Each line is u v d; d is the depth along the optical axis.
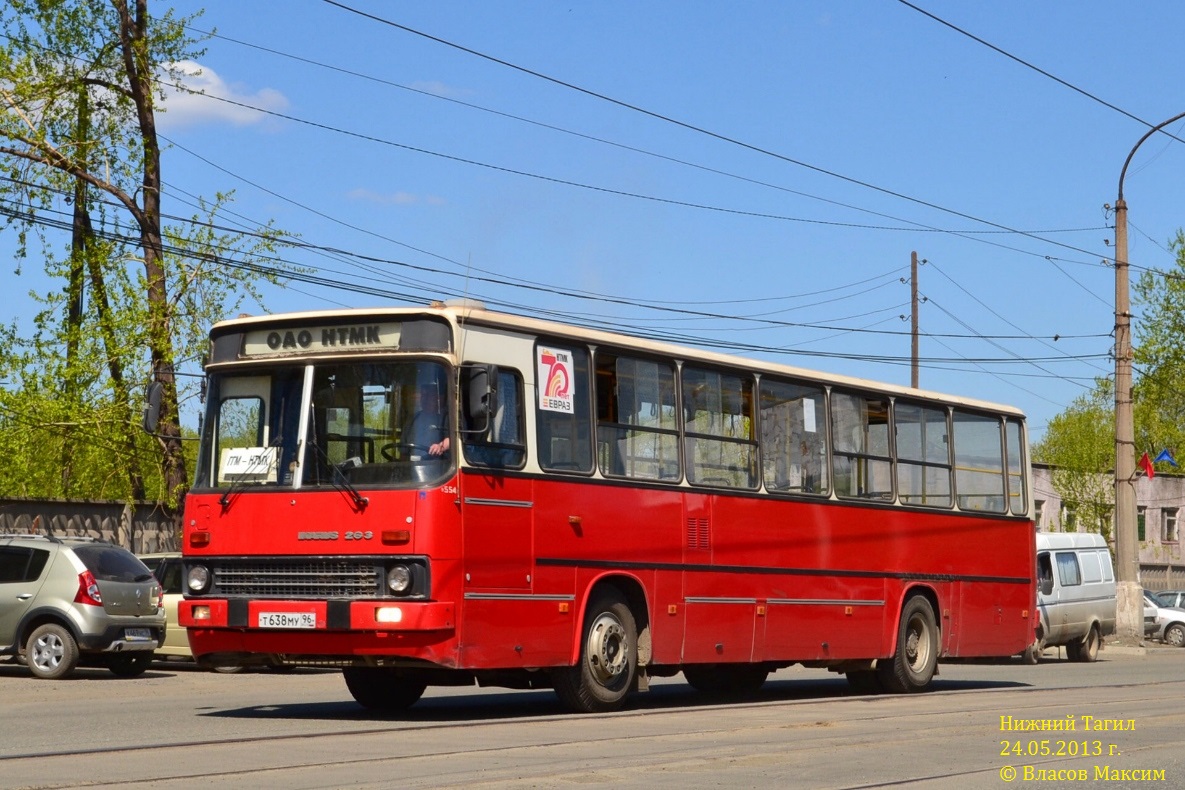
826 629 17.08
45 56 29.75
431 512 12.50
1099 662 32.19
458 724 12.79
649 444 14.88
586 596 13.91
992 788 9.45
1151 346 56.88
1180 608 41.72
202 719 13.55
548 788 8.95
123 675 21.86
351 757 10.37
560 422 13.85
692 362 15.56
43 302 28.61
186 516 13.49
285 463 13.13
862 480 17.95
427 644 12.43
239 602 12.95
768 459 16.50
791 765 10.36
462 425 12.80
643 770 9.91
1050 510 57.62
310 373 13.23
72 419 28.09
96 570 20.89
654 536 14.77
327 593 12.75
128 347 27.80
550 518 13.57
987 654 20.00
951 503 19.56
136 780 9.08
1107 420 56.00
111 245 28.83
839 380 17.75
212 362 13.74
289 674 22.64
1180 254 56.84
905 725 13.37
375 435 12.88
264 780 9.16
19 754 10.45
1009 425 21.00
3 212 26.12
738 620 15.77
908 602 18.58
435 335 12.94
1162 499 63.31
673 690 19.17
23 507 25.86
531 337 13.68
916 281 53.34
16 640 20.81
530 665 13.25
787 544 16.56
